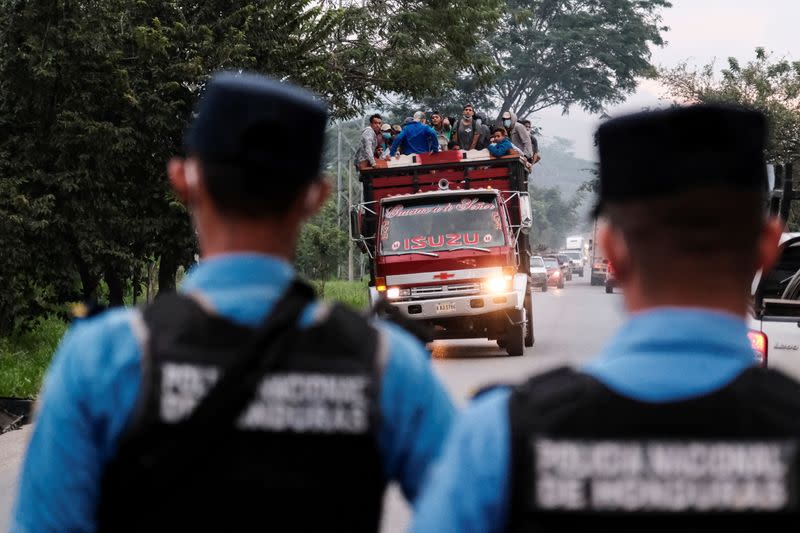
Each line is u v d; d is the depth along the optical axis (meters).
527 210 26.98
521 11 52.78
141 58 28.50
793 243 12.48
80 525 2.76
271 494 2.74
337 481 2.81
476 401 2.51
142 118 27.94
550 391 2.42
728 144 2.42
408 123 28.91
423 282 25.89
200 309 2.85
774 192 9.45
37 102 26.70
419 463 2.92
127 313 2.89
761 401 2.37
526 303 29.45
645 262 2.48
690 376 2.38
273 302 2.87
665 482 2.34
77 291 28.30
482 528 2.39
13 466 12.77
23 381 19.95
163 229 29.03
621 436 2.35
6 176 26.70
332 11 32.56
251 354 2.77
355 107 43.25
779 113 67.38
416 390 2.93
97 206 27.39
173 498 2.73
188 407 2.75
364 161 27.48
